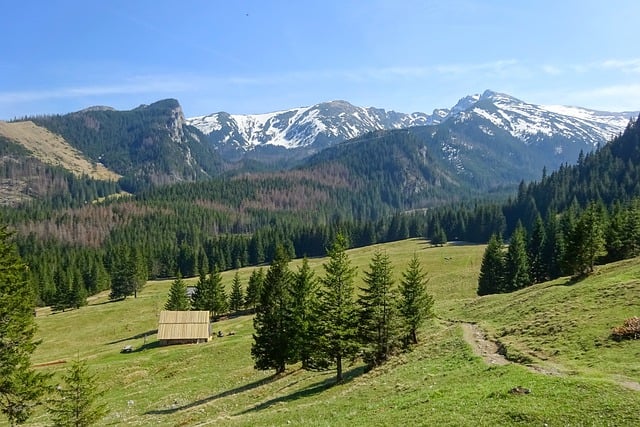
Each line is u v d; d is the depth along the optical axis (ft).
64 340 353.31
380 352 167.73
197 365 233.76
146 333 355.36
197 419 139.85
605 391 75.77
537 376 89.76
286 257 194.39
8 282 106.32
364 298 168.96
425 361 139.33
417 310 179.42
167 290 534.37
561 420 68.44
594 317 130.82
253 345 189.06
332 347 149.07
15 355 104.94
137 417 156.15
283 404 132.67
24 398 106.11
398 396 103.60
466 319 208.13
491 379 96.43
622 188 644.69
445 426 73.20
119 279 492.95
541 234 364.58
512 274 323.57
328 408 110.32
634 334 108.88
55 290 498.69
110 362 259.19
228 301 413.39
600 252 240.32
